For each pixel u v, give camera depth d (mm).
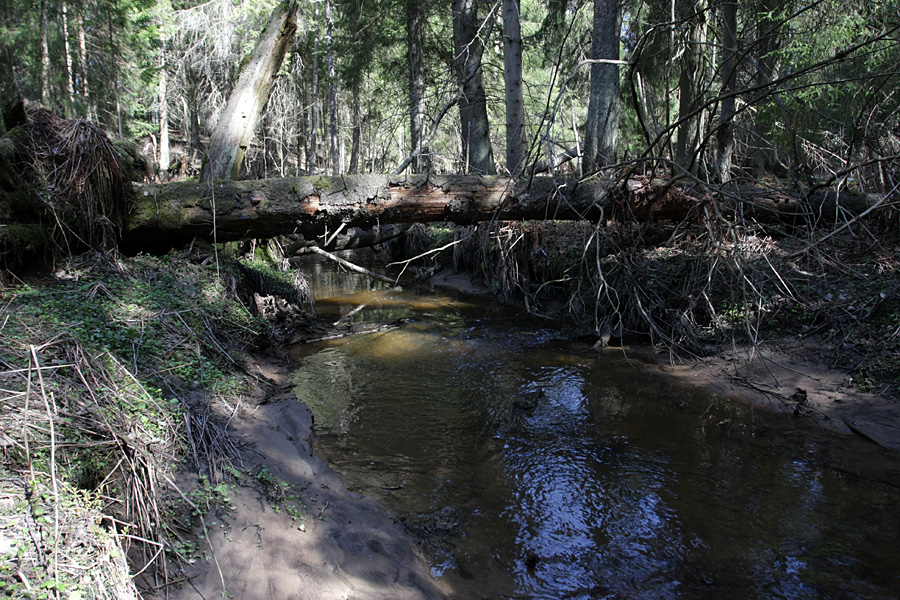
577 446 5281
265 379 6445
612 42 10445
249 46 21406
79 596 2395
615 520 4105
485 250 12617
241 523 3596
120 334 5176
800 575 3451
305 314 9953
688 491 4449
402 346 8734
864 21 9367
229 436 4523
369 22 17703
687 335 7570
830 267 7426
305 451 4988
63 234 6102
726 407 6055
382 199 7766
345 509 4133
